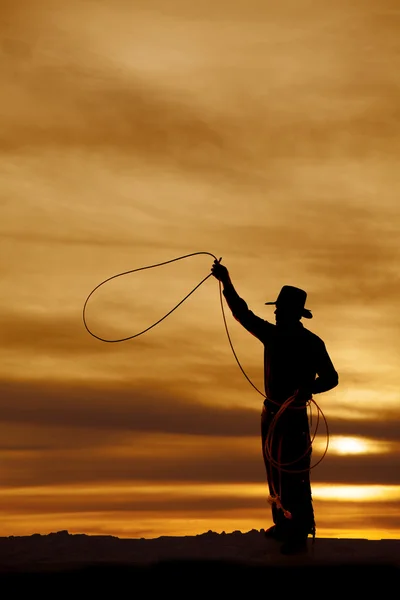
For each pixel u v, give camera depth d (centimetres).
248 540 1609
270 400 1630
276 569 1315
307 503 1595
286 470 1602
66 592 1300
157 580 1309
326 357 1630
